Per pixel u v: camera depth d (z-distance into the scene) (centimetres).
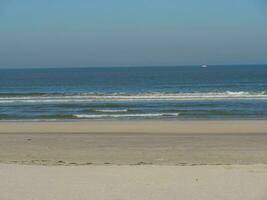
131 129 2842
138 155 1903
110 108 4359
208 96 5409
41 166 1473
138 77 13712
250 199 996
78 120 3488
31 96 5816
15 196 1035
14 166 1468
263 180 1188
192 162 1698
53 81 11875
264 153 1930
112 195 1041
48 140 2388
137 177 1244
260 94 5588
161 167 1419
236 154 1909
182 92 6272
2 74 18238
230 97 5259
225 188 1098
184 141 2317
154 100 5069
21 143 2291
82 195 1041
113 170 1363
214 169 1370
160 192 1066
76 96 5672
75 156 1889
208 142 2275
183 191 1074
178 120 3397
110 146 2173
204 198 1009
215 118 3525
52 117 3712
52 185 1145
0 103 4931
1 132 2752
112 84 10088
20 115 3859
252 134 2583
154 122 3247
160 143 2253
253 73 15262
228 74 14812
